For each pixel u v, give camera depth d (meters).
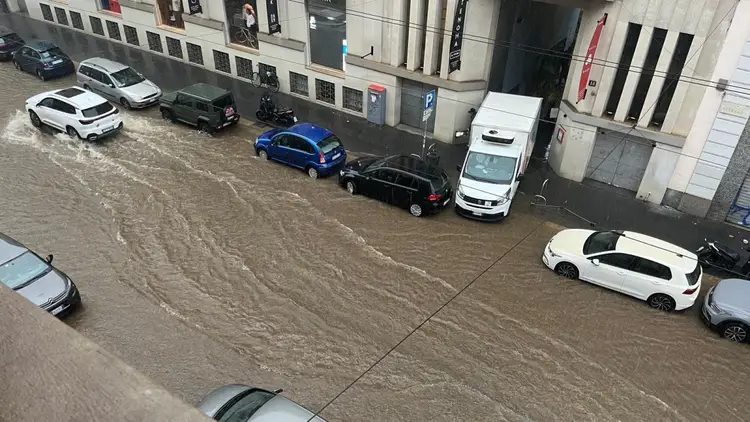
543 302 14.14
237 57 25.19
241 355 12.36
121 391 2.12
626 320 13.64
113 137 21.06
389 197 17.53
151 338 12.64
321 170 18.64
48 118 20.73
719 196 16.83
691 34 15.41
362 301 14.05
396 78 21.02
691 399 11.66
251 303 13.85
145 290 14.09
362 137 21.52
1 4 33.22
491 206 16.59
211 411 8.60
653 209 17.77
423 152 20.55
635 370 12.30
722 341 13.08
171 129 21.81
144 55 28.20
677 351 12.80
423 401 11.45
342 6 21.03
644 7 15.73
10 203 17.08
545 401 11.54
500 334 13.17
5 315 2.40
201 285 14.37
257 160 20.00
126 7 27.69
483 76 20.23
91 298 13.70
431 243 16.20
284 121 22.03
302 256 15.53
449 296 14.28
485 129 17.72
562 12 26.09
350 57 21.58
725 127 15.78
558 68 26.12
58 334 2.34
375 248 15.92
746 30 14.50
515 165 17.03
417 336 13.06
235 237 16.16
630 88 16.86
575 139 18.41
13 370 2.17
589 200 18.17
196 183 18.52
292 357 12.38
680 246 16.11
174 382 11.58
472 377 12.04
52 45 25.61
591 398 11.62
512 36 21.97
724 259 14.88
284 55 23.58
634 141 17.59
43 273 12.94
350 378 11.93
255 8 23.55
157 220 16.70
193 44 26.41
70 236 15.86
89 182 18.31
